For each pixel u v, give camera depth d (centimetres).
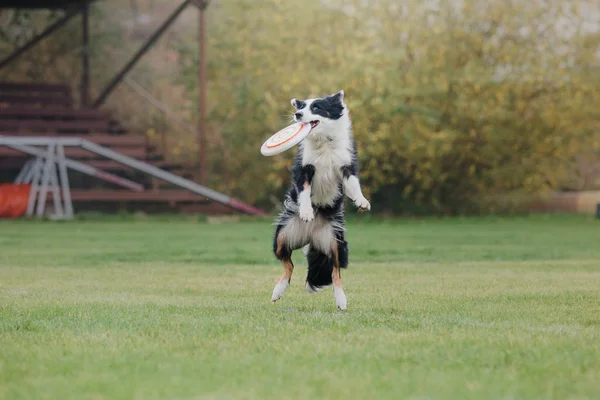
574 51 2442
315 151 669
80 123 2594
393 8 2442
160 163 2530
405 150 2344
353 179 670
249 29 2547
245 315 605
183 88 3216
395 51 2341
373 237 1686
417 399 350
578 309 648
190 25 3444
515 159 2498
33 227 1930
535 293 765
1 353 451
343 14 2461
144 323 559
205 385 375
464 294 759
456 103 2314
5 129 2519
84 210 2584
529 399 352
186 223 2130
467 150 2423
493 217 2505
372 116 2317
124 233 1756
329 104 670
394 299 717
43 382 382
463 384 377
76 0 2583
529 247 1435
